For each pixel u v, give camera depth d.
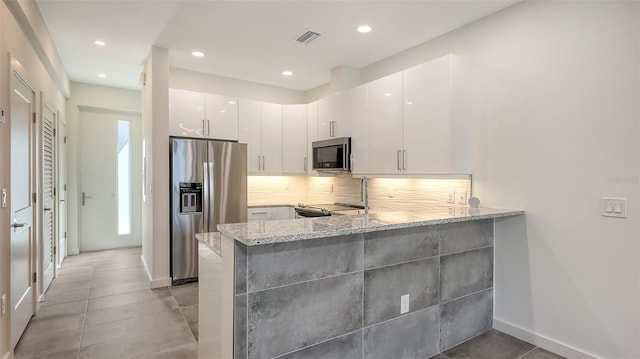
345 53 3.81
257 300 1.66
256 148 4.66
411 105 3.04
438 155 2.81
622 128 2.12
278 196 5.23
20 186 2.51
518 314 2.66
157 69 3.71
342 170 3.85
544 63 2.50
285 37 3.38
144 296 3.47
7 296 2.21
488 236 2.78
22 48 2.55
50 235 3.85
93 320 2.91
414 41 3.44
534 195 2.55
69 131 5.15
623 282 2.13
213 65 4.25
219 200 4.08
